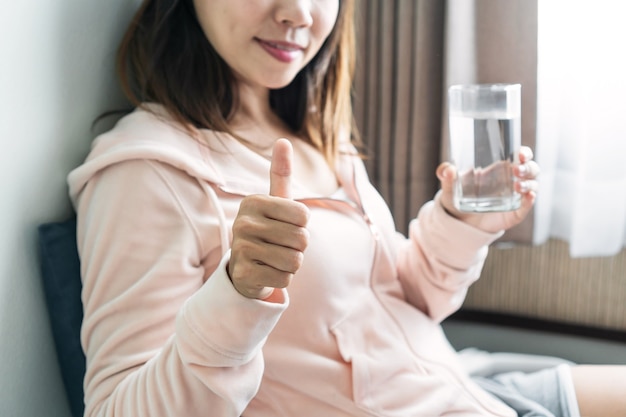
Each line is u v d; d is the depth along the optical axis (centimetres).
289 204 70
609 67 142
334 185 119
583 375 119
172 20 108
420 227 119
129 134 98
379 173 162
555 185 158
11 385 92
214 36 105
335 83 125
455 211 114
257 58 104
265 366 96
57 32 98
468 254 114
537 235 155
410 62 153
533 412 114
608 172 145
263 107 120
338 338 100
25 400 95
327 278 99
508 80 146
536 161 148
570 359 162
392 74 156
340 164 120
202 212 95
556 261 162
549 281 163
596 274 159
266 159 107
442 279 117
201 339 74
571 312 163
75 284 99
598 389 117
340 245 103
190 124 103
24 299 94
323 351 99
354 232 107
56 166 99
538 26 143
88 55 106
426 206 121
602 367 121
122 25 117
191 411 77
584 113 145
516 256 164
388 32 154
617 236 149
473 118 99
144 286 87
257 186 101
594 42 142
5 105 89
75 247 100
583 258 159
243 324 73
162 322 87
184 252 90
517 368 134
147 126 100
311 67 122
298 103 123
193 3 107
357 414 98
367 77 160
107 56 112
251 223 70
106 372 85
